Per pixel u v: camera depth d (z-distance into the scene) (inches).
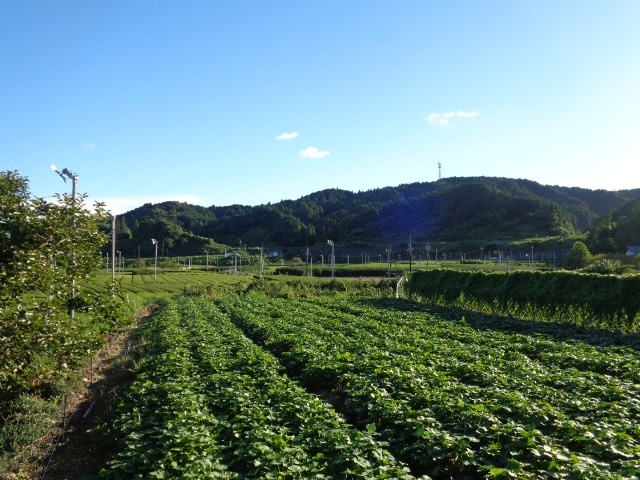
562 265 2721.5
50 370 454.6
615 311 838.5
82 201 582.9
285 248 5324.8
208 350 657.6
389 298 1635.1
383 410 380.8
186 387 476.7
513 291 1084.5
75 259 555.5
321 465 296.8
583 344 675.4
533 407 364.8
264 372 523.5
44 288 466.3
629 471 254.8
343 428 348.5
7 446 400.2
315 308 1273.4
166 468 297.3
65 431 459.2
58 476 368.8
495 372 496.1
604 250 2920.8
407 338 736.3
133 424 394.9
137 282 2674.7
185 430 346.0
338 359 582.9
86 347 504.1
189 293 1984.5
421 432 319.6
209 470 289.6
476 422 340.5
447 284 1365.7
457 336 776.9
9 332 401.4
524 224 4827.8
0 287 417.7
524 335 800.9
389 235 5433.1
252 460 305.3
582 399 399.9
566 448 302.8
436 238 5083.7
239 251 4653.1
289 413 397.1
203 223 6830.7
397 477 265.1
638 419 355.3
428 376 475.2
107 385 611.5
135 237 5497.1
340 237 5634.8
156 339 826.8
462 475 306.8
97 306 565.0
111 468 319.9
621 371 524.1
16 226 502.3
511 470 263.4
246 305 1389.0
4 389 455.8
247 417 374.3
